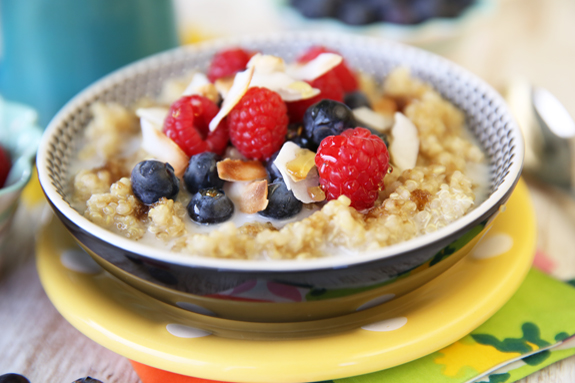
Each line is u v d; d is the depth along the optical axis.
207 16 0.51
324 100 0.26
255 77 0.27
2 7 0.33
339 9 0.42
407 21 0.40
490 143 0.27
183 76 0.32
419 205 0.24
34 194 0.32
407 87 0.30
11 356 0.25
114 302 0.24
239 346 0.23
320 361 0.22
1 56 0.35
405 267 0.22
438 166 0.25
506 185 0.23
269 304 0.22
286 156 0.25
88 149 0.28
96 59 0.34
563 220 0.30
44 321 0.26
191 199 0.25
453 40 0.41
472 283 0.24
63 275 0.25
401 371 0.23
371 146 0.24
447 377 0.23
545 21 0.48
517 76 0.41
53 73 0.34
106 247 0.22
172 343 0.23
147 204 0.25
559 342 0.24
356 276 0.21
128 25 0.34
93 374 0.24
